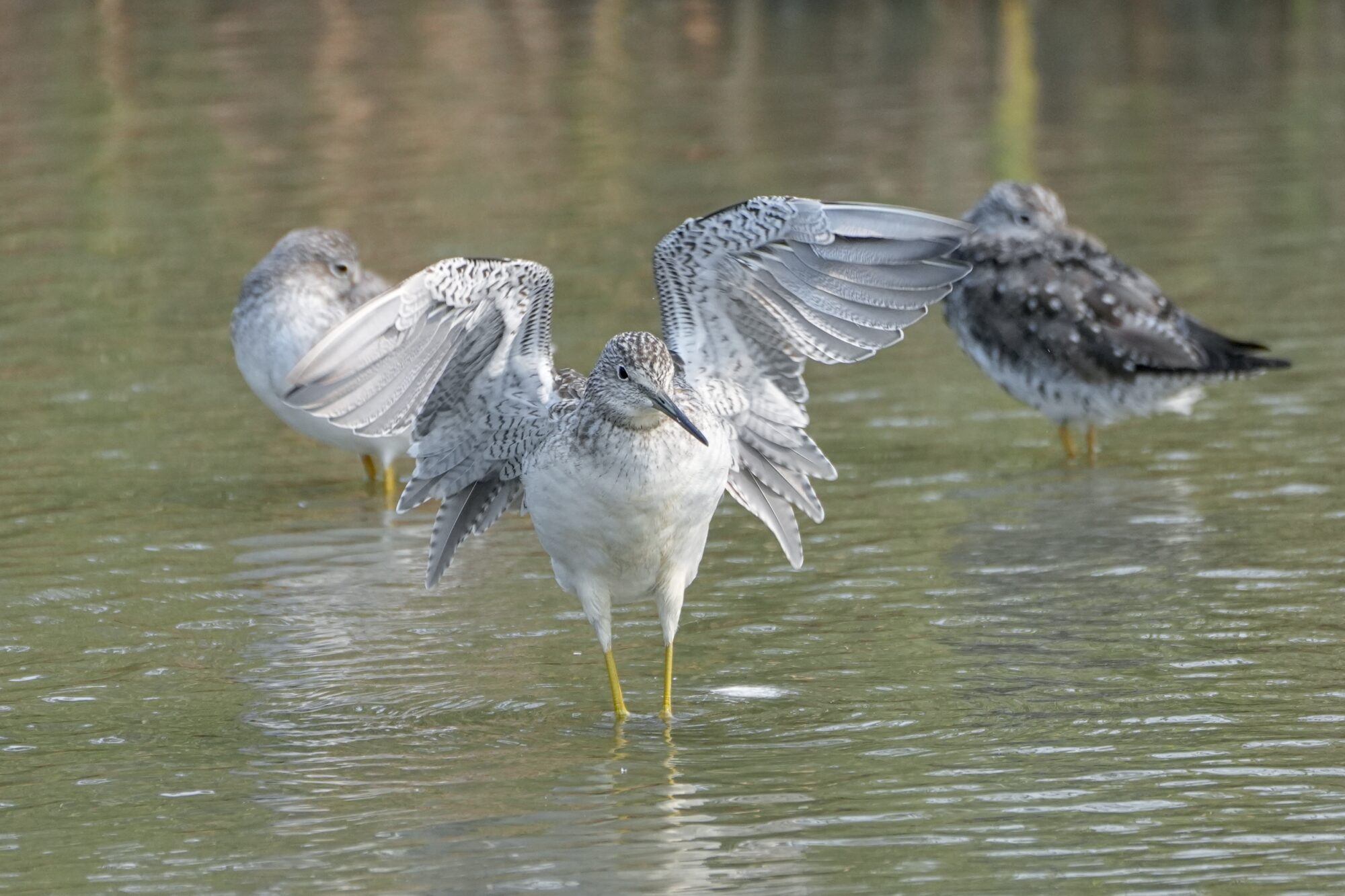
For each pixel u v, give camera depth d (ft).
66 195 87.20
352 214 83.61
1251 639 40.81
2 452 56.54
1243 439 55.77
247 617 44.16
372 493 54.29
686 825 32.68
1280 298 68.39
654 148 95.45
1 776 35.47
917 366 65.51
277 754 36.42
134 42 115.55
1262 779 33.76
